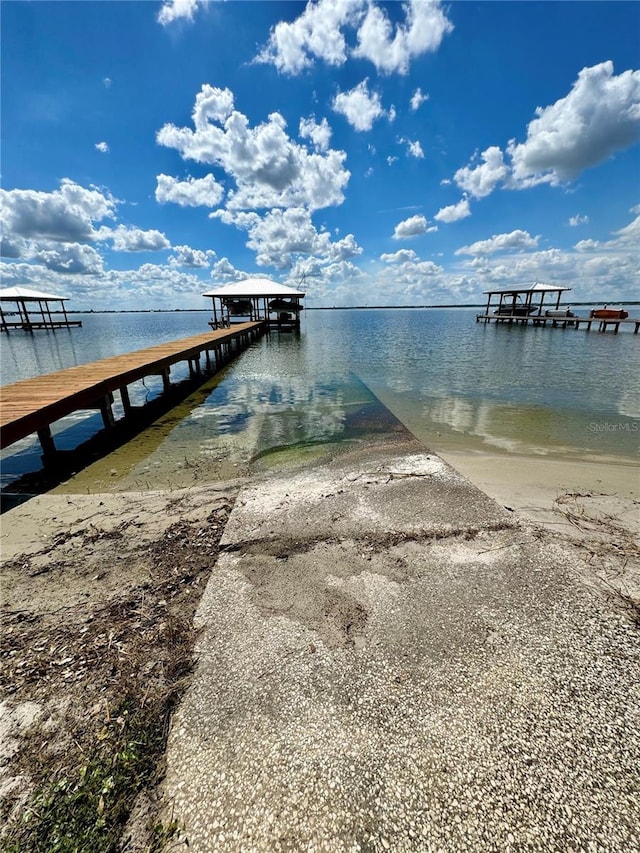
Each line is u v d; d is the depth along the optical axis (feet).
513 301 126.62
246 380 37.04
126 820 3.92
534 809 3.98
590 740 4.65
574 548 8.70
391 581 7.66
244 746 4.65
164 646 6.19
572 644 6.06
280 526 9.98
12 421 13.99
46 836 3.79
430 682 5.46
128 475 14.97
